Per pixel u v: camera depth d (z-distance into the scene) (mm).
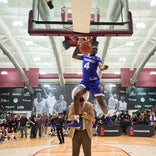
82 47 3037
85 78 2883
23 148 10922
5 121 20109
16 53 21406
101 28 5152
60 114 12906
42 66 25078
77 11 4082
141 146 11266
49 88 26422
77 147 4012
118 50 20859
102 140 14234
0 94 26234
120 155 8641
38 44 19266
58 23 5117
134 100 25984
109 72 25859
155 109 23062
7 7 13984
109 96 26047
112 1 6574
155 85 25000
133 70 25391
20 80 25188
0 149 10719
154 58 22938
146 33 17688
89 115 3938
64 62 23438
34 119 16328
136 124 17719
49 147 11117
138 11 14508
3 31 16594
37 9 5301
